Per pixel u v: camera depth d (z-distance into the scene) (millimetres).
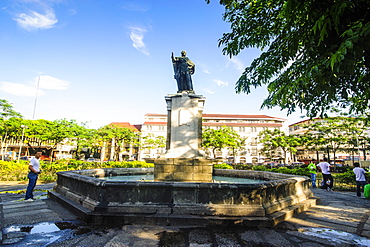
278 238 3373
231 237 3357
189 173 6691
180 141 7129
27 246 3014
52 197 6016
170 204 4105
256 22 5410
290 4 3230
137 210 4035
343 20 3389
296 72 5004
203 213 3971
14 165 14633
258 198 4133
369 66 3510
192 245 3074
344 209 5379
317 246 3137
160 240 3221
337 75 3373
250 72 6320
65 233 3473
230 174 10055
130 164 19219
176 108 7402
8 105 23328
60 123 28547
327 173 9430
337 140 21688
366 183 7625
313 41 3592
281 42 5289
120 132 34031
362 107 6004
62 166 14516
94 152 44969
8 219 4160
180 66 7977
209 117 45344
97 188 4359
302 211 5051
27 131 25109
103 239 3246
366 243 3266
